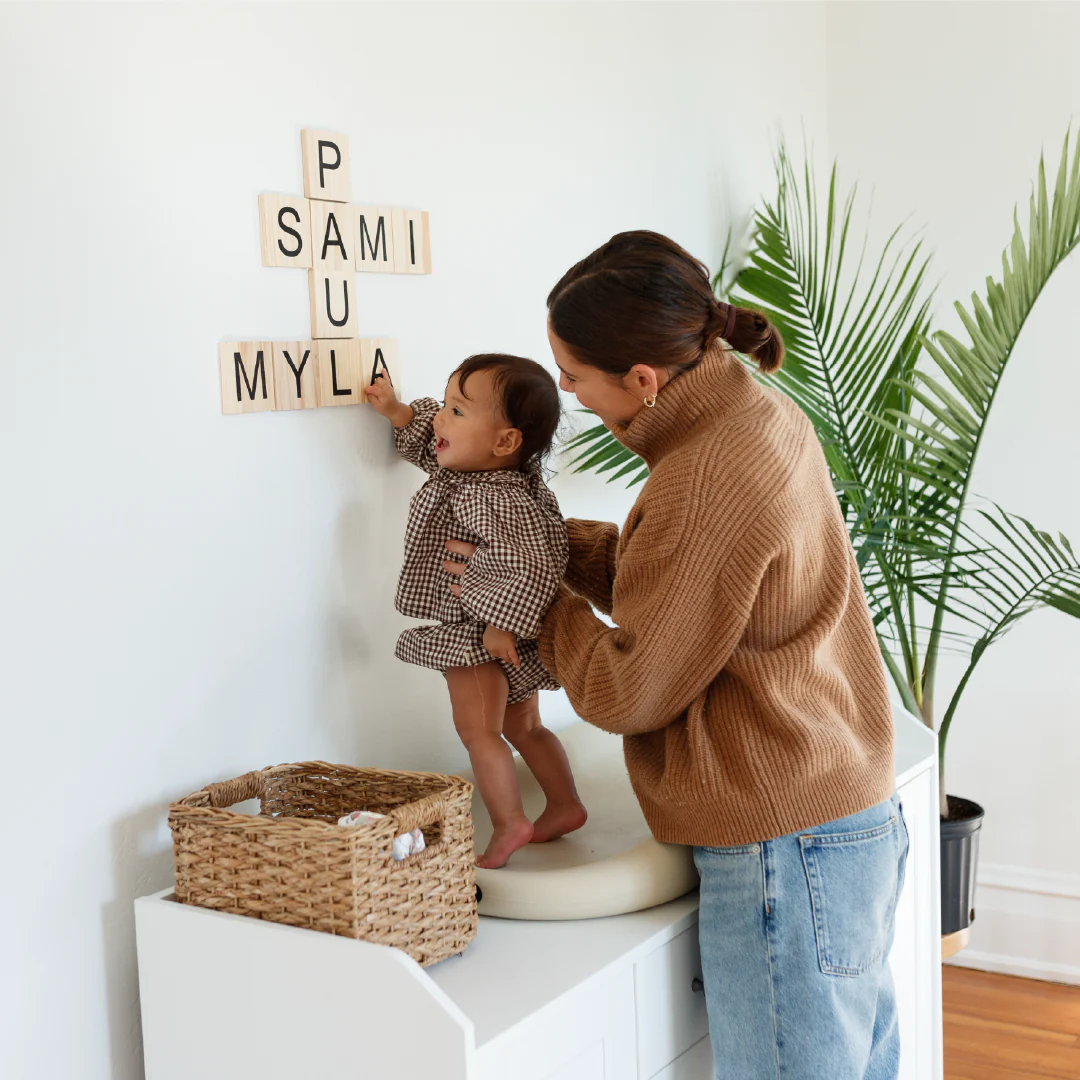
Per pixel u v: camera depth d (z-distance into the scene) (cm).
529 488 149
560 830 147
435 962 120
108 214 123
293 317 144
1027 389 251
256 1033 117
